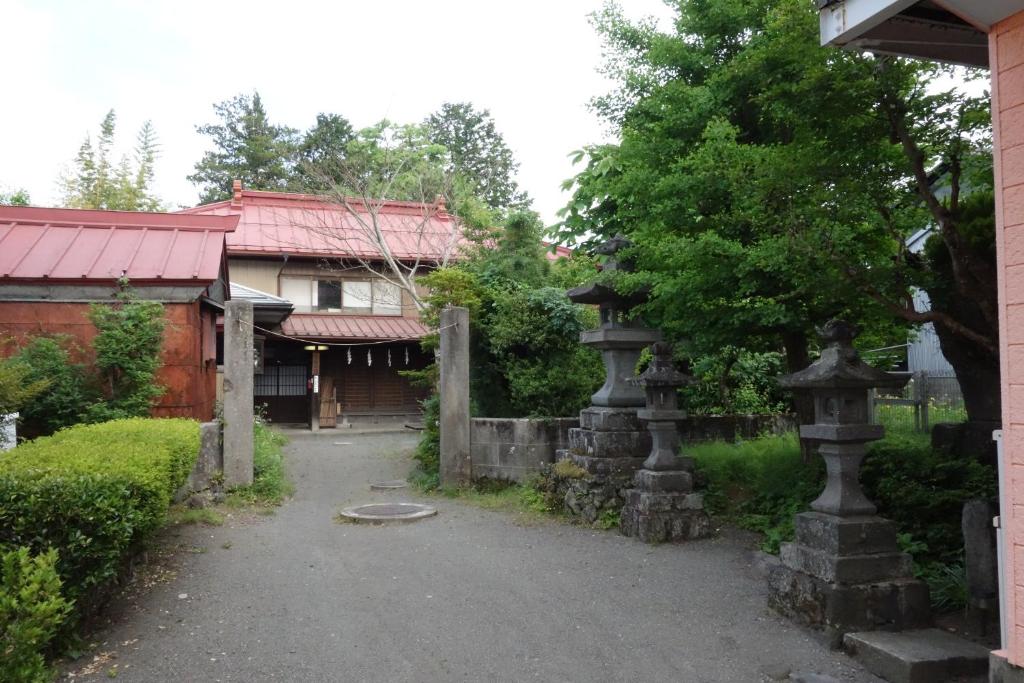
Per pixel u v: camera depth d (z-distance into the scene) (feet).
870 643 14.85
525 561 22.89
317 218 65.46
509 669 14.85
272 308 53.88
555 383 37.86
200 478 31.94
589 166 35.04
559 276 45.14
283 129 110.01
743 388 46.32
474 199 66.33
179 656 15.33
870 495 23.09
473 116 115.14
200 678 14.28
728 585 20.18
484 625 17.30
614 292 28.22
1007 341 11.38
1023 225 11.16
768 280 23.06
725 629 16.92
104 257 37.04
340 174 63.93
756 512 27.07
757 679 14.39
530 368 38.47
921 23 12.79
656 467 25.75
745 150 21.66
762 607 18.31
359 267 71.10
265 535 26.66
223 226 42.52
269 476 34.42
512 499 32.04
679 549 24.00
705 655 15.48
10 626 12.00
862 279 19.21
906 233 21.74
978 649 14.56
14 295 34.32
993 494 20.56
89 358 34.37
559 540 25.45
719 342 25.64
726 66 26.45
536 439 34.35
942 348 26.53
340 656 15.43
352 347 71.97
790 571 17.46
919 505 20.88
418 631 16.90
